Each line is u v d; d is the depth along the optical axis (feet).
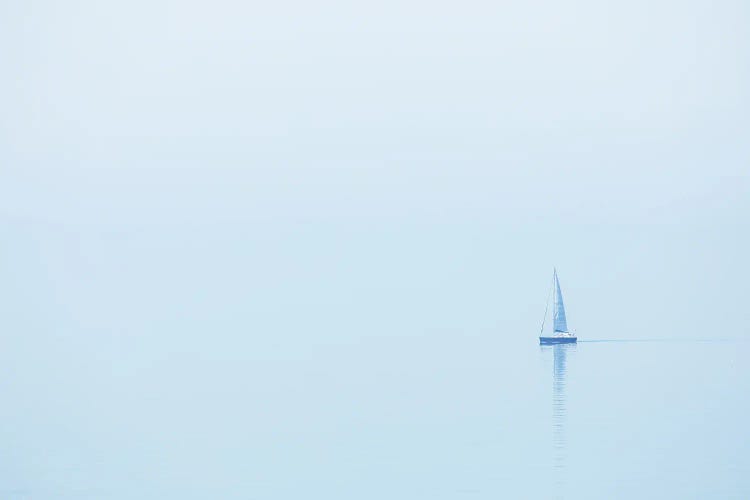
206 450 53.93
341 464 50.14
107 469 49.88
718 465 48.21
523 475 47.14
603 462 49.21
